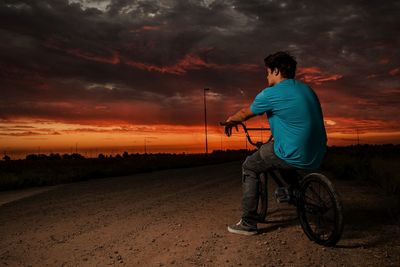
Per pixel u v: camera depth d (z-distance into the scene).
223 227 4.91
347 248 3.81
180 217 5.75
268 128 4.68
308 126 3.84
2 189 12.53
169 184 11.77
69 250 4.07
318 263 3.38
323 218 4.03
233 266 3.40
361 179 11.51
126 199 8.21
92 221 5.66
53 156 92.19
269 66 4.16
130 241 4.36
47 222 5.71
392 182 8.54
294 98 3.86
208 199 7.77
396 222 4.91
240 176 14.62
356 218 5.32
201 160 41.66
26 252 4.04
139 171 21.38
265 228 4.79
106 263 3.59
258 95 4.10
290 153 3.92
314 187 4.15
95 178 16.88
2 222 5.86
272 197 7.72
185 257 3.70
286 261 3.47
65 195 9.41
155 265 3.49
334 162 16.80
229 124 4.56
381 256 3.51
